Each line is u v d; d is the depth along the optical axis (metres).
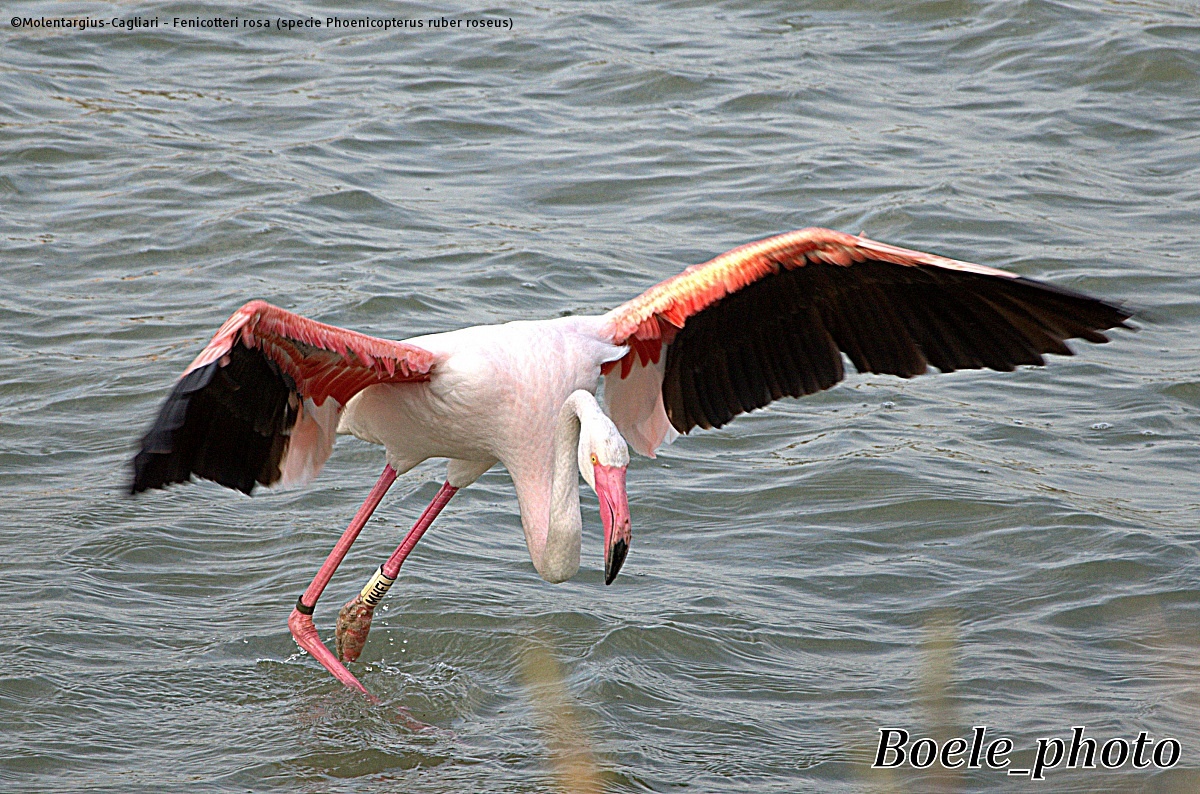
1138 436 12.87
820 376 9.30
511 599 10.32
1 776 7.98
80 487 11.63
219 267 15.80
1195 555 10.70
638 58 22.27
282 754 8.40
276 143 19.19
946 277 8.45
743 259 8.59
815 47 22.89
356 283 15.26
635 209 17.61
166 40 22.77
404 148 19.25
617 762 8.32
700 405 9.70
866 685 9.23
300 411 8.44
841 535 11.28
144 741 8.50
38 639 9.44
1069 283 15.52
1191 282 15.70
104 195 17.47
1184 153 19.28
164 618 9.97
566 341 9.11
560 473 8.75
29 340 14.11
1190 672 9.28
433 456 9.59
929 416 13.41
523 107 20.66
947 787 8.03
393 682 9.34
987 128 20.00
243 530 11.30
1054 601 10.23
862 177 18.23
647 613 10.07
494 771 8.24
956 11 24.12
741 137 19.56
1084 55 22.16
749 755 8.45
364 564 10.77
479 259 16.05
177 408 6.74
